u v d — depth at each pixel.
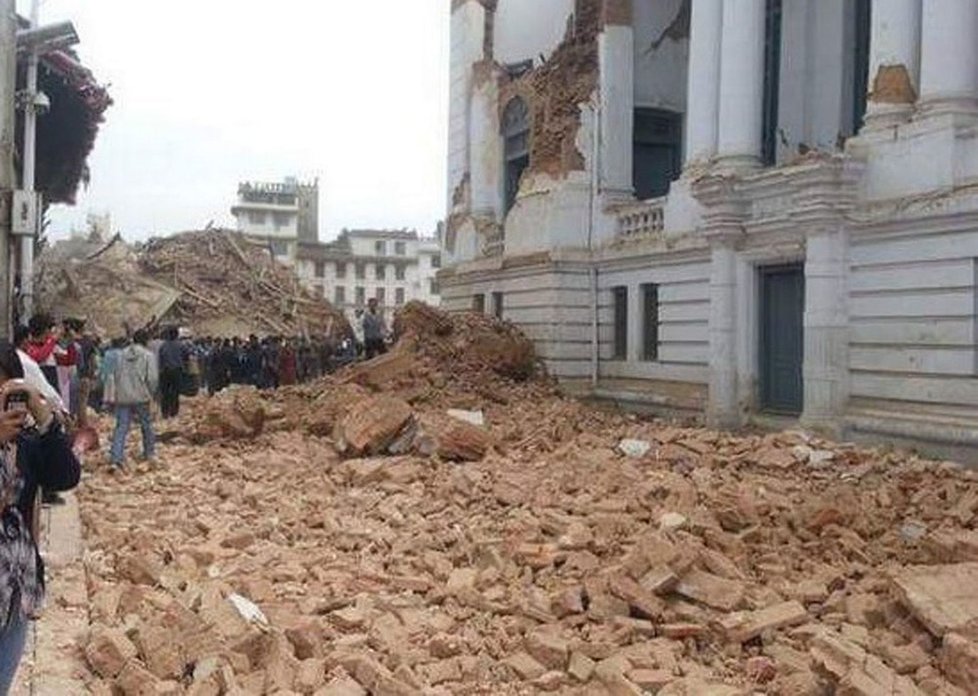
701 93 20.80
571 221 24.39
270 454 15.09
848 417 15.98
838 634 7.09
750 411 18.89
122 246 44.84
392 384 21.69
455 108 33.16
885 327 15.66
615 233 23.67
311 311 47.12
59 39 20.80
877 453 14.15
